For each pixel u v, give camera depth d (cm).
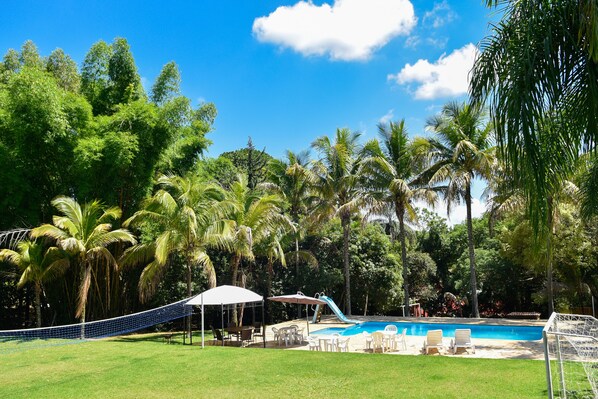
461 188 2250
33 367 1088
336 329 2066
